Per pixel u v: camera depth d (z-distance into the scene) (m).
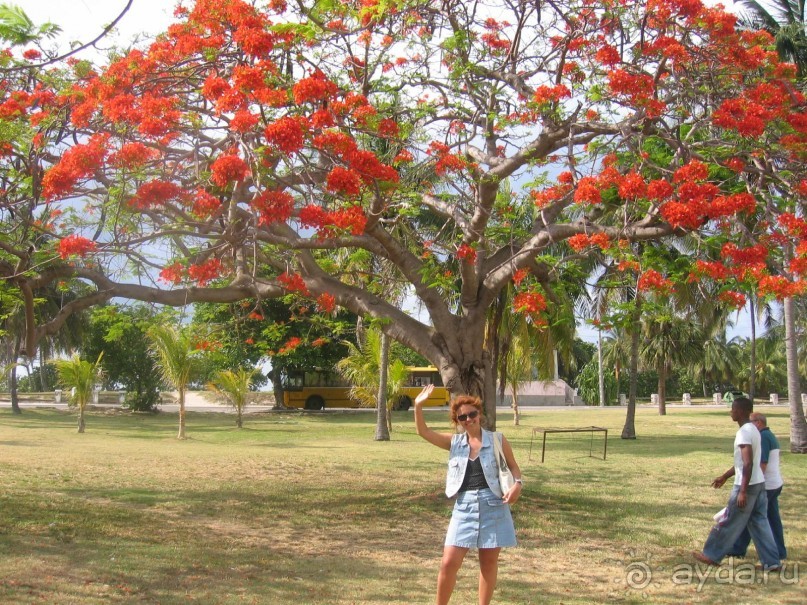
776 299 8.23
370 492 10.83
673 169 9.27
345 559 6.87
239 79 8.12
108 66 9.35
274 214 7.87
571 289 10.71
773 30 16.34
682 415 35.44
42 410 34.59
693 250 12.06
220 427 26.23
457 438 5.09
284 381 39.16
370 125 8.84
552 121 9.62
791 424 17.19
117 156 7.98
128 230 9.50
